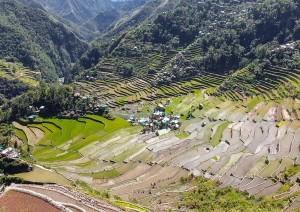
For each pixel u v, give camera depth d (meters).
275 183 63.06
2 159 72.25
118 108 132.75
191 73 148.88
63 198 47.59
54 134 108.44
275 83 119.69
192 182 68.00
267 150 80.25
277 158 74.75
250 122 99.06
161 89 144.50
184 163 77.38
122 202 53.03
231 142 87.62
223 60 148.00
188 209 53.81
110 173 76.31
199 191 61.06
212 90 132.88
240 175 69.06
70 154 92.25
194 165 75.75
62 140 103.56
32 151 96.88
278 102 107.69
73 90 142.00
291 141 82.38
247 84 126.00
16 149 82.81
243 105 112.56
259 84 123.06
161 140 94.50
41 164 80.12
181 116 115.06
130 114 124.75
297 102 104.06
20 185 52.44
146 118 116.69
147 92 145.00
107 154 89.19
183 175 71.94
